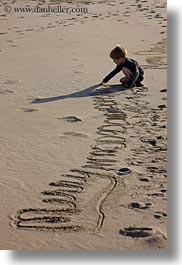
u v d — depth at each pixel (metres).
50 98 10.60
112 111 9.77
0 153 8.13
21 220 6.46
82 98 10.55
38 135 8.76
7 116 9.65
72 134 8.76
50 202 6.79
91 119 9.40
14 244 6.10
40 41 16.17
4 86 11.48
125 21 18.94
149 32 16.78
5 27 18.62
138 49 14.49
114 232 6.22
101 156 7.95
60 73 12.38
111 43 15.41
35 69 12.84
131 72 11.12
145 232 6.19
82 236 6.18
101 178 7.31
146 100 10.32
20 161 7.86
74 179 7.31
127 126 9.06
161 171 7.43
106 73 12.22
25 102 10.39
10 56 14.31
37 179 7.32
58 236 6.20
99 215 6.51
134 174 7.38
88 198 6.85
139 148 8.19
